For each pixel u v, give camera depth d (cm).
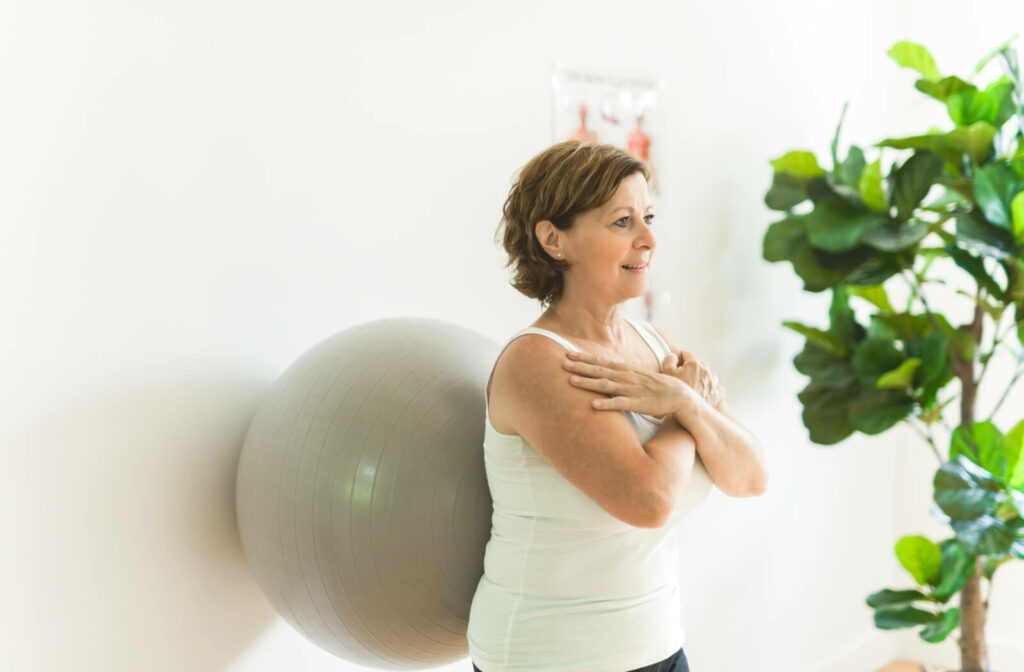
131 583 170
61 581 161
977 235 261
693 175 286
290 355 192
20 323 155
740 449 152
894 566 379
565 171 148
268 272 188
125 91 166
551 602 143
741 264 306
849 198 280
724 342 302
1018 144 267
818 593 344
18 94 154
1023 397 336
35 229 156
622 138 262
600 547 143
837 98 336
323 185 196
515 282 160
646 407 143
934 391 276
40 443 158
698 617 295
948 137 266
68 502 161
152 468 171
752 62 303
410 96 212
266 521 159
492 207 230
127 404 168
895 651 379
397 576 150
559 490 142
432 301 219
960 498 248
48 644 160
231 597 184
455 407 155
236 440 184
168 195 172
